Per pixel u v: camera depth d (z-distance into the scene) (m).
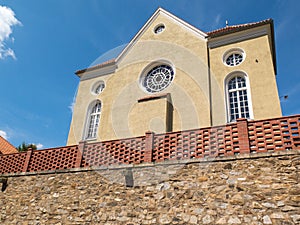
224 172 6.71
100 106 15.65
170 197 7.00
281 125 6.74
